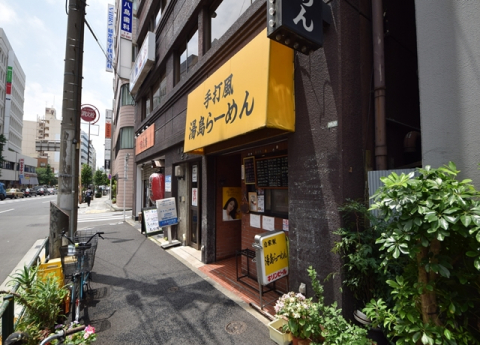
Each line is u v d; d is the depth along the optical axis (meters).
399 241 1.86
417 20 2.47
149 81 10.82
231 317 3.74
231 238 6.44
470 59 2.11
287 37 2.87
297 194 3.55
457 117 2.17
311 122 3.38
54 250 4.98
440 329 1.80
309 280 3.31
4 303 2.57
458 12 2.19
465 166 2.12
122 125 20.48
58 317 3.66
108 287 4.81
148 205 12.59
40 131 94.00
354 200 3.02
